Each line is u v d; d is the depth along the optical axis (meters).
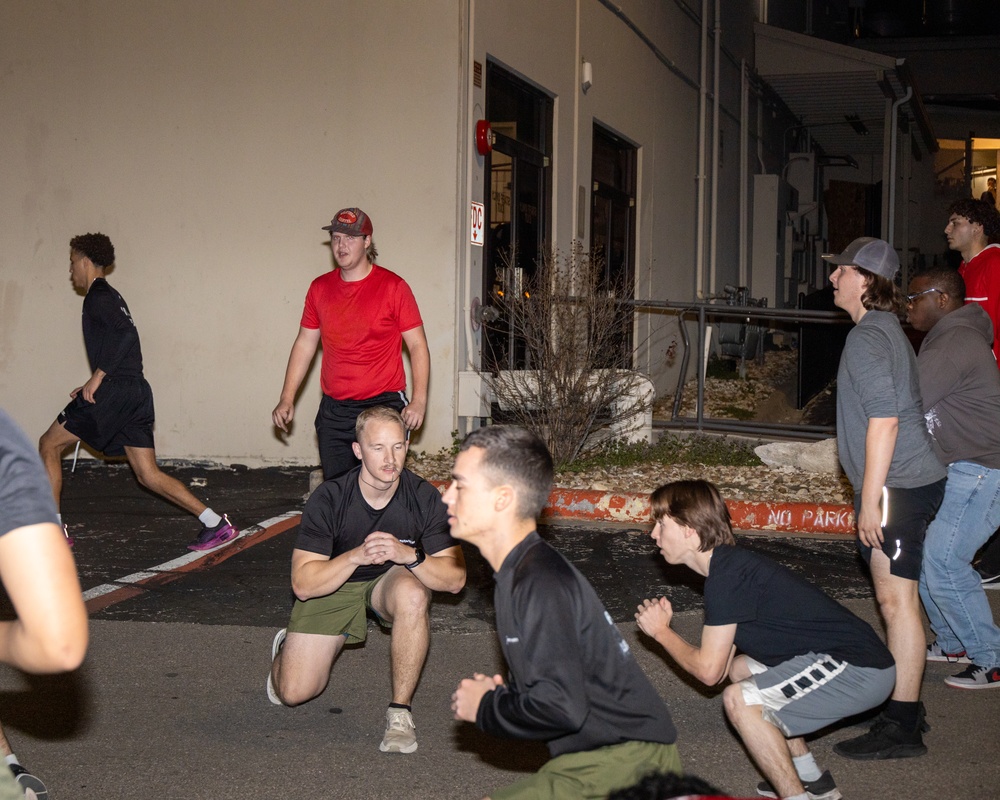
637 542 7.70
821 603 3.58
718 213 18.38
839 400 4.31
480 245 10.34
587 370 9.35
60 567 2.03
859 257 4.28
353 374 6.32
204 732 4.46
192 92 10.37
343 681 5.10
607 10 13.26
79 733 4.43
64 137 10.56
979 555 7.43
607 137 13.88
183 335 10.52
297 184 10.27
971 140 31.72
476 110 10.14
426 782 4.01
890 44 30.61
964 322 4.92
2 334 10.73
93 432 7.14
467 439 2.83
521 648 2.66
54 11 10.50
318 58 10.15
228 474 10.14
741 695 3.58
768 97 21.02
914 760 4.22
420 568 4.30
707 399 14.80
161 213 10.48
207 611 6.10
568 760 2.72
